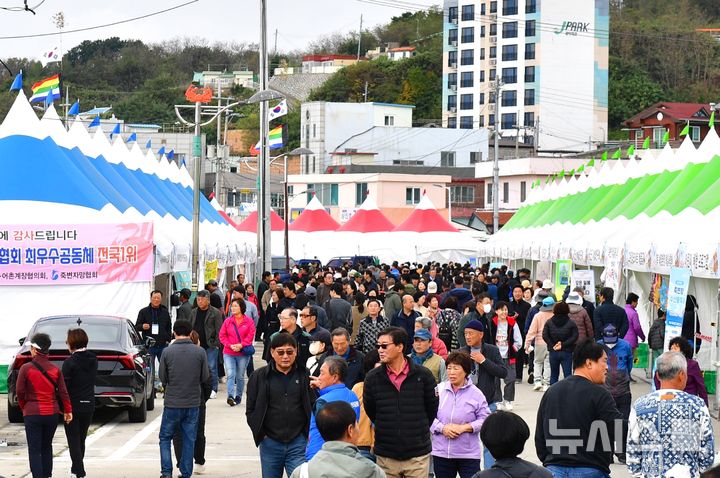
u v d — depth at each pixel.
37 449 13.67
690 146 31.08
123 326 20.20
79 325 19.95
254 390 11.53
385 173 99.12
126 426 19.73
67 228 25.53
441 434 11.26
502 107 122.81
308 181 103.38
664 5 146.38
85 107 130.25
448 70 129.62
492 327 21.19
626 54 130.50
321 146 114.56
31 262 25.34
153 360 22.31
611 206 36.03
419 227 63.03
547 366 24.48
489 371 14.05
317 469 7.62
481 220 91.12
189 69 175.25
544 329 22.69
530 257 43.75
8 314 25.14
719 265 20.47
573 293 23.17
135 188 36.94
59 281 25.42
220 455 16.75
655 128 87.62
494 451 7.71
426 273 37.41
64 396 13.80
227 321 22.69
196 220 33.47
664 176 30.95
